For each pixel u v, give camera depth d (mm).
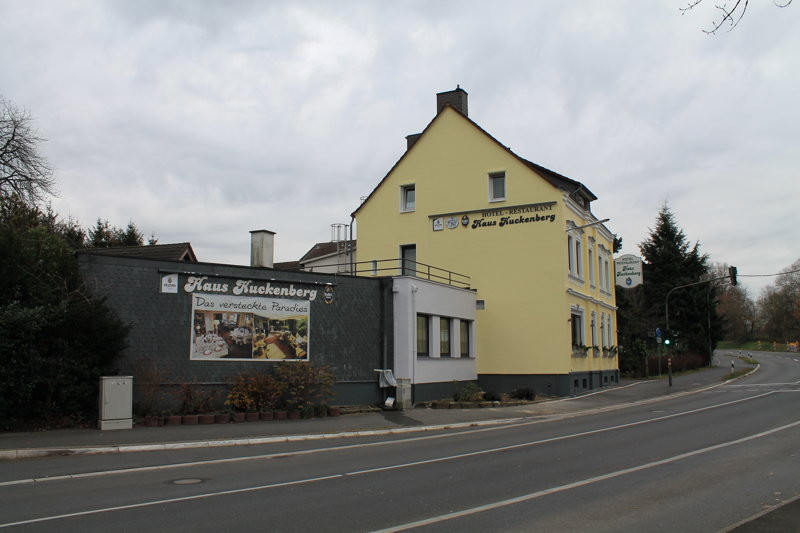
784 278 105062
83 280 17078
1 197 31766
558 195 30172
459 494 8953
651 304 62094
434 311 26062
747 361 69562
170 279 18828
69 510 8047
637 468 11000
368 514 7805
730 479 10008
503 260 31078
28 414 15758
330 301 22219
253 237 26156
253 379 19266
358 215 34938
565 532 7000
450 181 32781
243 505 8312
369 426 18047
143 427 16484
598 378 35469
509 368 30344
